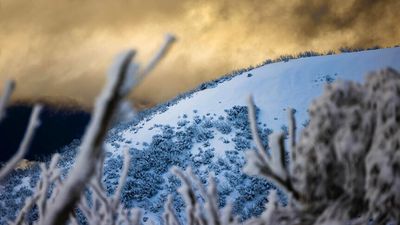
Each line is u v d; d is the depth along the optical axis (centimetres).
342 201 297
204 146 5094
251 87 6450
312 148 310
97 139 206
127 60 202
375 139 299
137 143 5569
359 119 305
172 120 6116
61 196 208
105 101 203
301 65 6769
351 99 312
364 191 297
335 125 309
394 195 291
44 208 295
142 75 204
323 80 6272
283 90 6134
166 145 5244
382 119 300
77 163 209
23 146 236
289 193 304
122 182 329
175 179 4353
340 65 6588
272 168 302
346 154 302
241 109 5847
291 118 320
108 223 326
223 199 3816
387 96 302
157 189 4244
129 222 324
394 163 293
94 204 331
